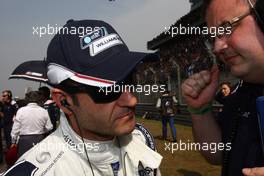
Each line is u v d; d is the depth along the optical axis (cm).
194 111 174
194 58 1374
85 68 122
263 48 128
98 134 128
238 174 144
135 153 138
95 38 125
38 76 281
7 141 868
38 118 593
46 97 700
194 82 171
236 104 158
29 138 586
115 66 122
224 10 133
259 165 138
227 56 136
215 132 172
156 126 1625
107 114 124
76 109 126
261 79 136
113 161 130
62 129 131
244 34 129
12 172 121
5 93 873
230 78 670
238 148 147
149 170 137
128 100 126
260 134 130
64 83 125
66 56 125
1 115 865
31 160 125
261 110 126
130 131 129
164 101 1054
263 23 125
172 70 1659
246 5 129
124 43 135
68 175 123
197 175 608
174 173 627
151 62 136
